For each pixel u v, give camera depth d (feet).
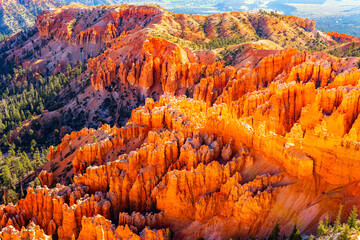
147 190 265.95
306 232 206.49
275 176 230.07
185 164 270.67
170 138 291.38
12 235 226.58
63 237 256.73
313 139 222.07
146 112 366.02
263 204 221.66
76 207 257.34
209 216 237.86
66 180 353.51
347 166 211.20
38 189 282.15
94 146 344.90
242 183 238.68
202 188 247.70
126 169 281.95
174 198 247.91
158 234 229.04
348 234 167.84
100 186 286.46
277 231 204.64
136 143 344.69
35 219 274.77
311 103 338.75
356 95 288.92
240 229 223.51
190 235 235.40
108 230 233.76
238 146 261.44
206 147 263.90
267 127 321.32
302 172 222.28
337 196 210.38
